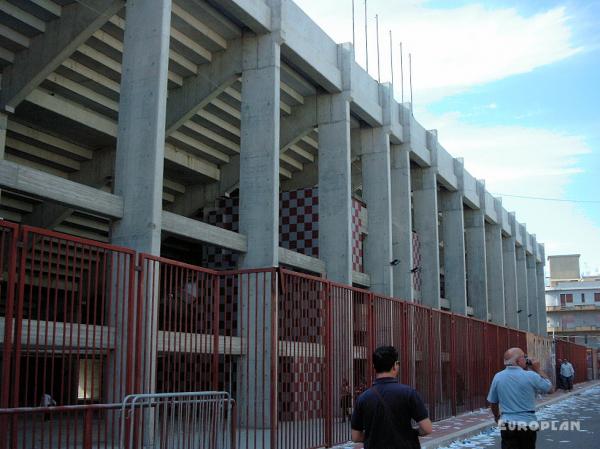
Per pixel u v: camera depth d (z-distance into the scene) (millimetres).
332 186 23125
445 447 13422
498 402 7891
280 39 19344
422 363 16875
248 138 19156
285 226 24078
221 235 17734
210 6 18406
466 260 40000
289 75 22016
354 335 13672
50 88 18969
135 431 7891
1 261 7336
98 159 21922
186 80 20844
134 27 15375
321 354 12266
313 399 11914
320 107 23641
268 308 17703
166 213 15898
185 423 8625
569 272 93062
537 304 52688
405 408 5176
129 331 9422
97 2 16328
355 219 25297
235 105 23672
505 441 7785
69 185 13484
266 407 16094
